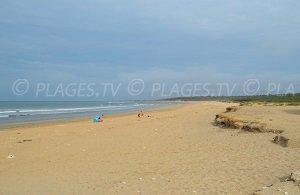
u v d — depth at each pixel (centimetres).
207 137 1711
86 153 1446
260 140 1496
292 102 5438
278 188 780
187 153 1335
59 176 1079
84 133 2166
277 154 1189
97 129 2370
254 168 1026
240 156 1206
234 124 1944
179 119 2927
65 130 2388
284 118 2006
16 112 5509
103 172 1104
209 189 855
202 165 1114
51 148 1620
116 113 4831
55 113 5088
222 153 1283
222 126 2117
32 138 2006
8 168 1228
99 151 1481
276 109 2747
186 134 1881
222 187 865
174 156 1294
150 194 848
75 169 1165
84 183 984
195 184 906
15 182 1028
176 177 990
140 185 932
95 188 927
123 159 1291
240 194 802
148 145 1573
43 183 1005
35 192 916
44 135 2134
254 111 2555
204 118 2903
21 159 1384
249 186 858
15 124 3081
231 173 989
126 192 876
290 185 796
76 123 3014
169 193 846
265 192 758
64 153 1472
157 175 1027
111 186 938
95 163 1245
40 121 3422
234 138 1614
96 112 5278
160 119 3058
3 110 6462
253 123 1811
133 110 5859
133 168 1138
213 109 4809
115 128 2375
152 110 5603
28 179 1059
